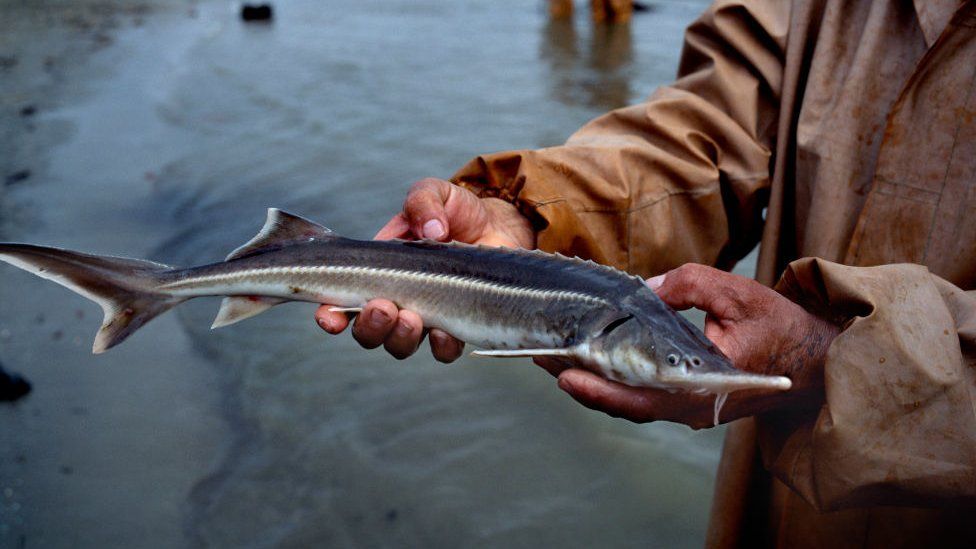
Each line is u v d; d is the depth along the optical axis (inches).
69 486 55.6
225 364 70.1
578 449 59.1
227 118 130.0
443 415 63.1
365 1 221.6
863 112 23.5
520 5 206.8
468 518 53.8
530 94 132.6
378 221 90.9
